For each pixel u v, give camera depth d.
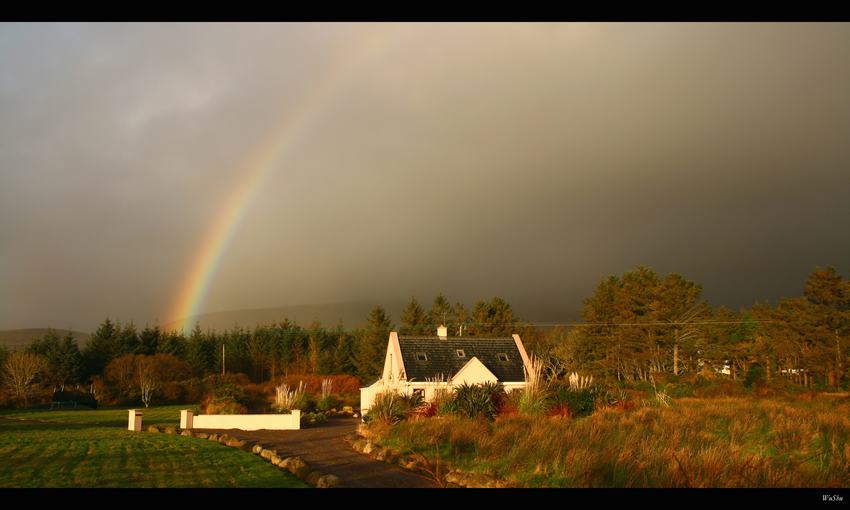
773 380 45.41
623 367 58.94
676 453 13.06
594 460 12.69
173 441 22.95
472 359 37.38
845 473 11.80
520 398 25.94
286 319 90.94
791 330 52.03
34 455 17.77
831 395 38.22
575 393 26.09
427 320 80.69
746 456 13.07
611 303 64.44
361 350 75.12
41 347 67.50
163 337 79.69
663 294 57.69
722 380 45.44
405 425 22.19
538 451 14.54
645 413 22.98
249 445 22.23
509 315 74.81
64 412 44.59
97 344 73.12
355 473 15.30
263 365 76.94
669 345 56.84
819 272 51.00
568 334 67.88
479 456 15.84
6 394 51.56
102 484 13.41
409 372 37.53
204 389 54.62
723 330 59.66
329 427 32.25
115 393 53.41
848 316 48.84
